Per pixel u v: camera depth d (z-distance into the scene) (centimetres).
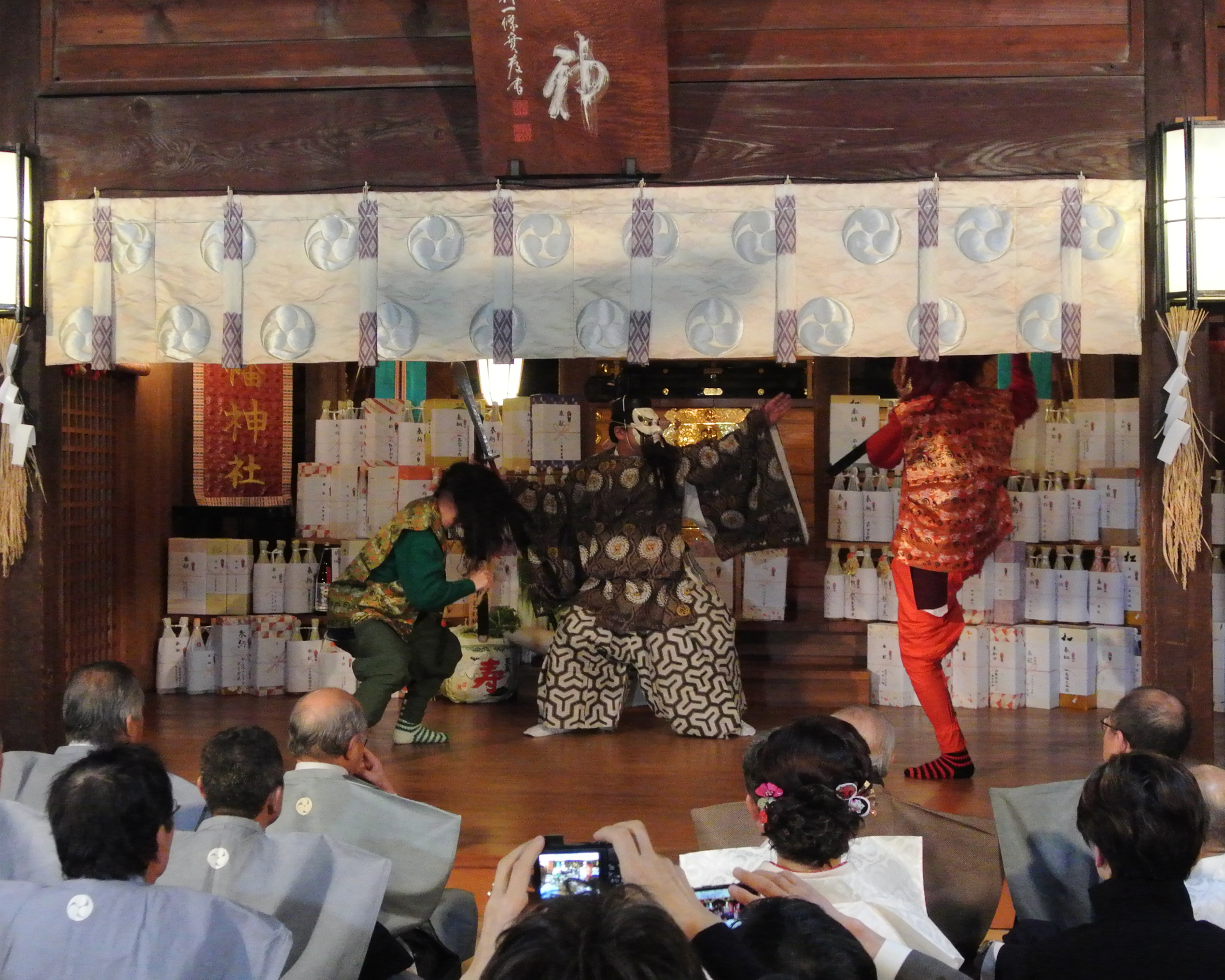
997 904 282
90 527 625
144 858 201
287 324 400
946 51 390
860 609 676
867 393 797
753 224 390
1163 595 382
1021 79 388
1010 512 492
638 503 584
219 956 194
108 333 405
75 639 608
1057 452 673
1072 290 382
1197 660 379
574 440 700
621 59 369
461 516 528
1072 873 276
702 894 226
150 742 547
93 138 408
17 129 409
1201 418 379
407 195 396
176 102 406
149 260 404
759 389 757
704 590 585
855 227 388
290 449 705
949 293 386
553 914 129
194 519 700
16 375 411
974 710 635
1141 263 382
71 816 199
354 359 398
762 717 623
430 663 550
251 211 401
